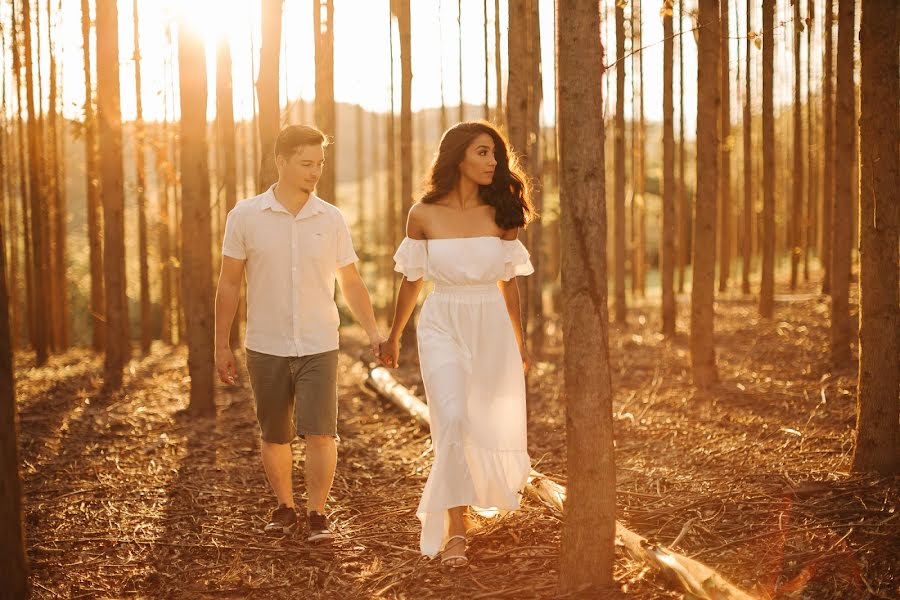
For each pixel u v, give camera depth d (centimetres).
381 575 291
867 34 348
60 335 1063
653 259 2002
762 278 902
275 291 331
